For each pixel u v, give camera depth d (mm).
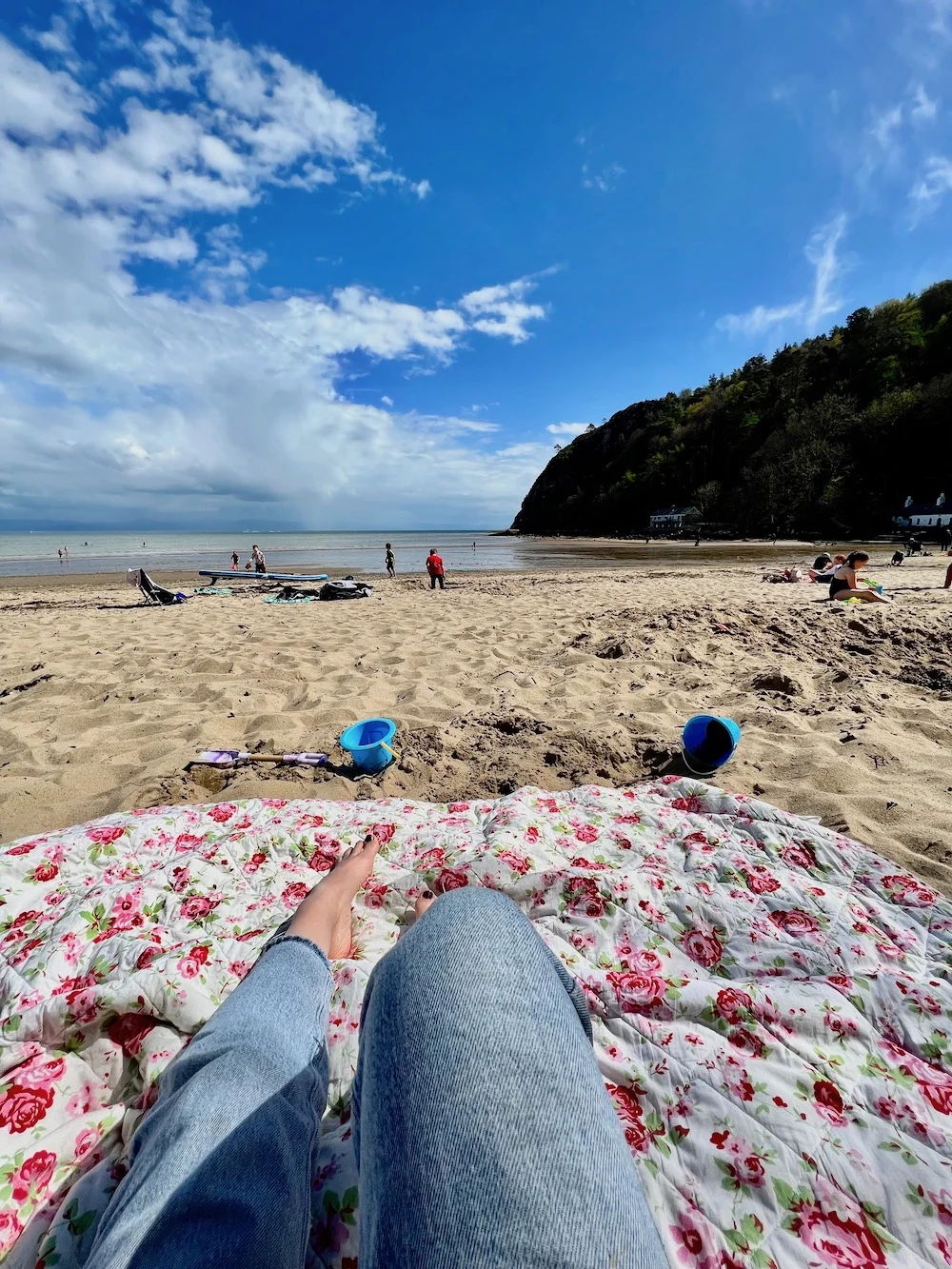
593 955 1782
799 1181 1153
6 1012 1550
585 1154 573
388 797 3061
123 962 1654
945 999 1524
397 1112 608
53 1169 1200
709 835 2309
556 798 2713
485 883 2000
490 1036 636
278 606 10516
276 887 2129
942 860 2322
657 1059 1421
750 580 14609
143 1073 1358
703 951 1761
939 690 4473
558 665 5453
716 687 4672
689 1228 1106
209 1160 799
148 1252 676
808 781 3020
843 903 1912
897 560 19281
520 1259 489
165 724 4098
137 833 2344
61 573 23531
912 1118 1257
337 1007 1491
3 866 2111
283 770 3324
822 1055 1408
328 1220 1055
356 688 4836
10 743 3914
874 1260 1043
